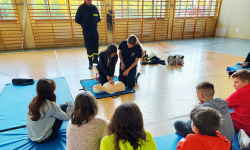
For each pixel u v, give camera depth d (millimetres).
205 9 9453
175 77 3381
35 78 3352
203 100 1436
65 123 1841
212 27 10180
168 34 9273
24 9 6352
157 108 2230
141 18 8320
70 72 3732
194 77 3367
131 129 812
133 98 2504
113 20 7758
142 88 2869
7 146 1493
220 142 956
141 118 851
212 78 3301
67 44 7367
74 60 4805
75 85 2984
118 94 2598
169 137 1626
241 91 1512
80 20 3820
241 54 5305
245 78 1497
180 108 2232
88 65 4289
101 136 1112
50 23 6824
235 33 9133
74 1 7000
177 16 9219
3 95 2504
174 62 4176
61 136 1633
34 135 1498
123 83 2725
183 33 9492
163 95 2604
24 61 4695
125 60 2824
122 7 7895
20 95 2510
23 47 6824
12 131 1701
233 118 1610
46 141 1538
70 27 7199
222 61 4531
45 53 5805
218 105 1300
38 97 1389
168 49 6340
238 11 8766
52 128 1562
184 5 9125
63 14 7039
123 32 8234
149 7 8469
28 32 6676
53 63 4477
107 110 2182
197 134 1023
